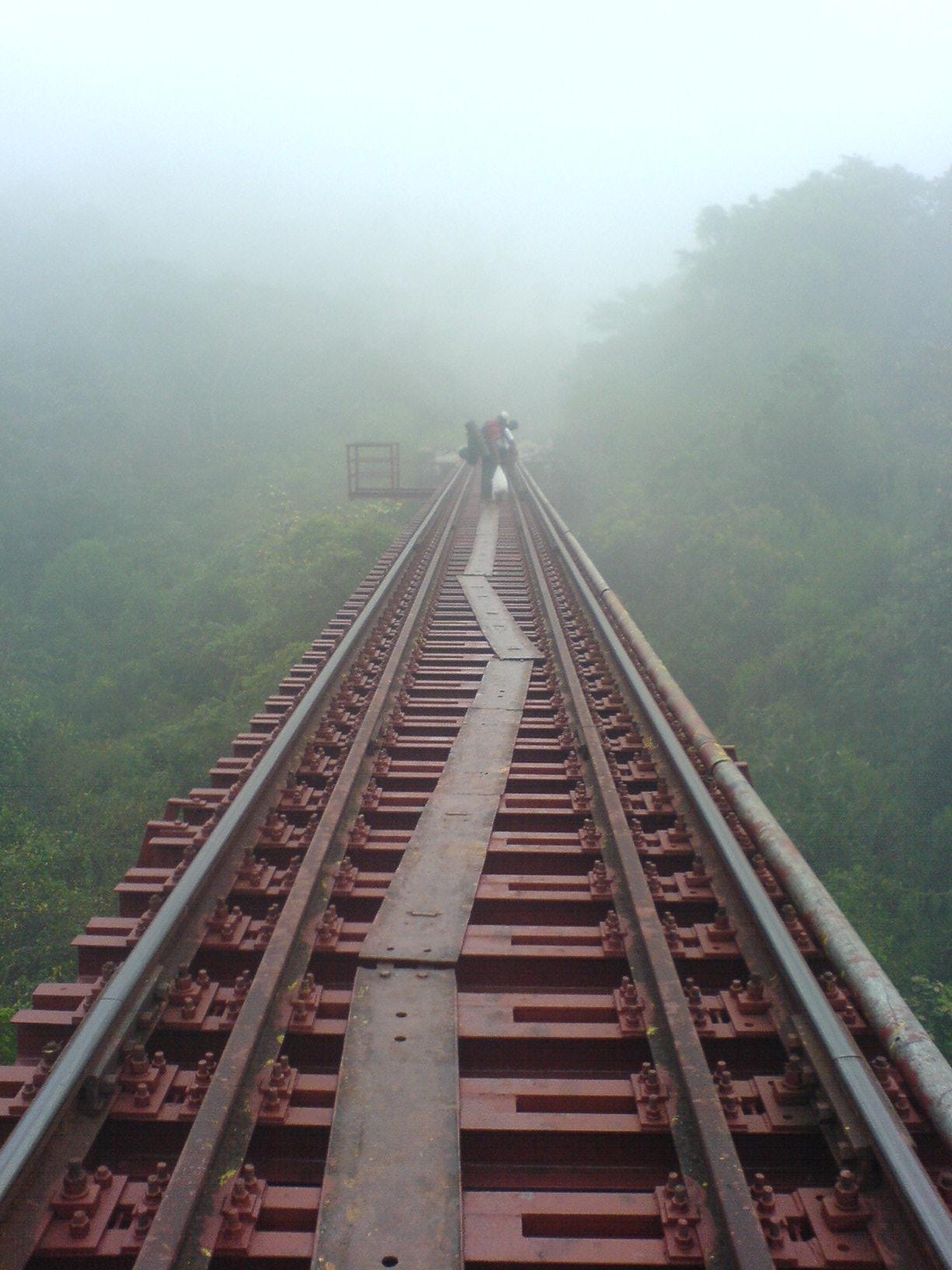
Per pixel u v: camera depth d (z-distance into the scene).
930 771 14.38
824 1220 2.54
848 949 3.50
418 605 10.33
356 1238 2.46
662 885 4.39
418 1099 2.97
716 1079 3.03
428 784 5.87
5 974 12.20
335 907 4.12
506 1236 2.54
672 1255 2.46
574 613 10.21
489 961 3.87
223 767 6.01
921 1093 2.82
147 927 3.64
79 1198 2.51
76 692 26.17
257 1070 3.07
